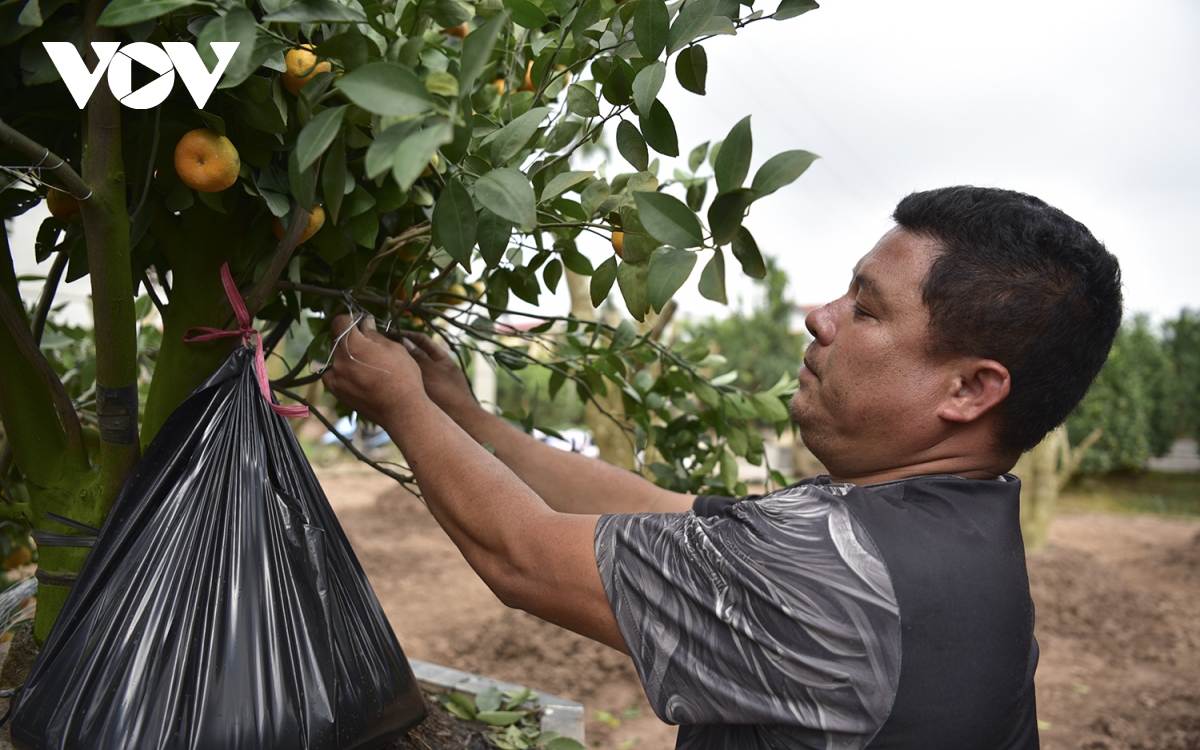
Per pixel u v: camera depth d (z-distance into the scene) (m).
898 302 0.95
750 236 0.90
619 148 1.07
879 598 0.84
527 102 1.32
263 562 0.94
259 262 1.14
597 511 1.43
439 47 1.20
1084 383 0.95
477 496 1.02
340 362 1.13
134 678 0.86
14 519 1.29
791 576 0.86
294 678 0.90
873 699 0.83
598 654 4.77
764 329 17.50
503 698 1.86
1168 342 19.36
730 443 1.71
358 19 0.83
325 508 1.07
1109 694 4.70
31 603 1.53
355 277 1.29
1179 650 5.66
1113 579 7.04
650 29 0.97
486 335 1.71
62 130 1.04
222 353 1.17
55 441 1.14
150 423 1.17
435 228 0.88
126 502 0.97
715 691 0.87
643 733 3.91
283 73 0.95
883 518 0.89
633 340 1.60
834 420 1.02
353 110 0.94
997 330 0.89
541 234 1.33
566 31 1.10
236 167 0.95
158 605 0.90
